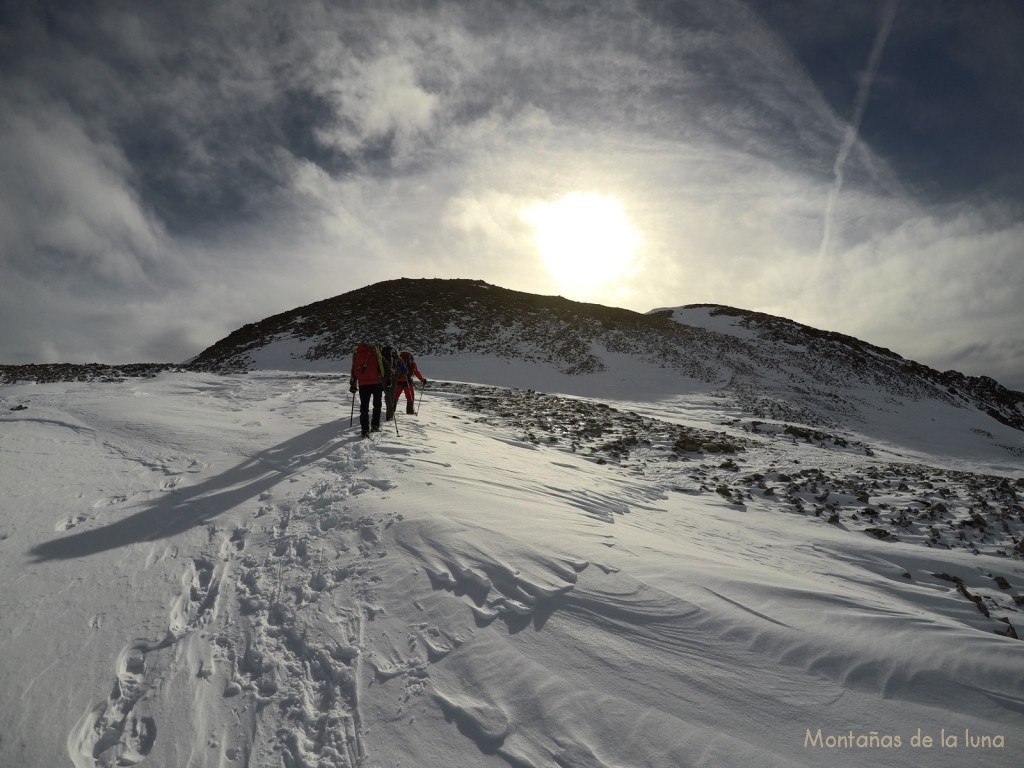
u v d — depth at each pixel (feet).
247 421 37.93
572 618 12.10
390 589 13.66
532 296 190.80
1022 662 10.41
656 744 8.80
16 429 33.09
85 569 15.76
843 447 60.75
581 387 115.85
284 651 11.91
